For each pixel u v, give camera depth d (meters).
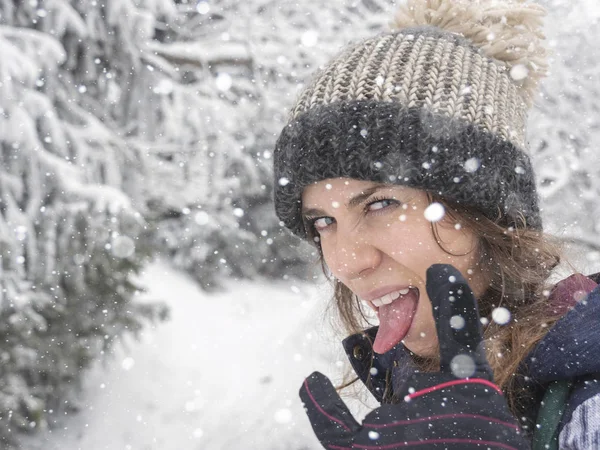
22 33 4.26
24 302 4.01
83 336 4.54
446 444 0.68
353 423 0.76
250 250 8.32
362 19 7.39
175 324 6.45
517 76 1.08
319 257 1.45
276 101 7.12
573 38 6.54
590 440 0.72
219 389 5.31
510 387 0.86
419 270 0.98
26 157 4.20
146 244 5.25
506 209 1.01
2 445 3.98
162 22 6.61
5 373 4.02
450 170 0.97
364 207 1.01
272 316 7.34
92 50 4.94
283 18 7.17
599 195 6.38
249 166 7.88
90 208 4.36
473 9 1.13
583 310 0.78
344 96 1.04
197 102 6.40
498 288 1.01
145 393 5.16
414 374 0.74
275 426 4.60
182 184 7.21
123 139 5.56
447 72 1.04
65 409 4.76
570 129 6.44
